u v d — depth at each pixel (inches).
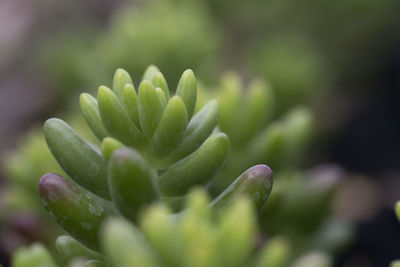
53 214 6.0
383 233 12.0
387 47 16.9
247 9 16.2
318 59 14.3
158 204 5.8
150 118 6.1
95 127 6.2
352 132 15.4
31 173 8.6
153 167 6.3
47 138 6.1
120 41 11.3
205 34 11.5
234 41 16.1
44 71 16.0
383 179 14.2
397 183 13.9
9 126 16.0
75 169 6.1
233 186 6.0
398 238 11.9
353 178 13.9
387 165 14.8
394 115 15.9
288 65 11.6
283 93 11.3
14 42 19.3
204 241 4.8
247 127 8.2
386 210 12.5
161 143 6.1
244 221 4.8
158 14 11.4
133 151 5.7
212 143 6.1
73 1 20.5
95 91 11.8
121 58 11.2
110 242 4.8
